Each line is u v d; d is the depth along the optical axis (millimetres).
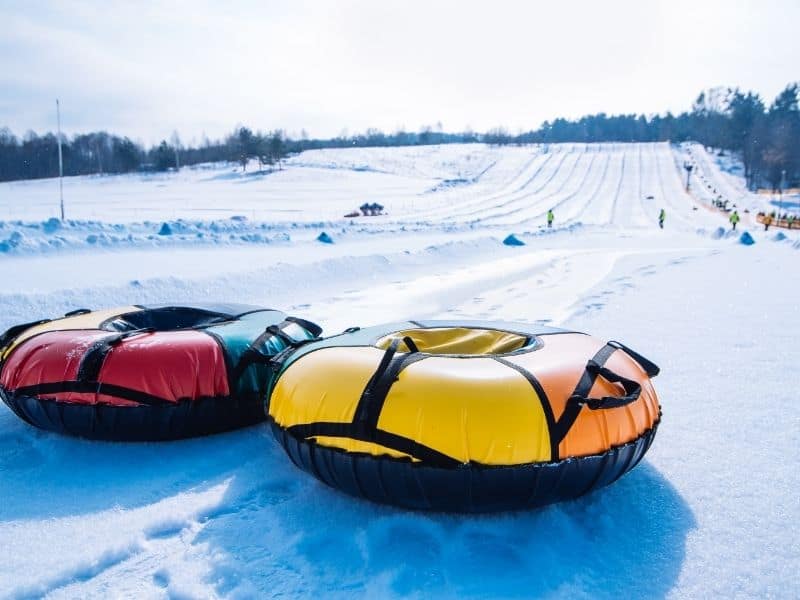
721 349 5773
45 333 4012
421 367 2932
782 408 4219
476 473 2623
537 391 2777
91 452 3703
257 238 16125
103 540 2760
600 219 41312
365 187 61062
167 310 4922
